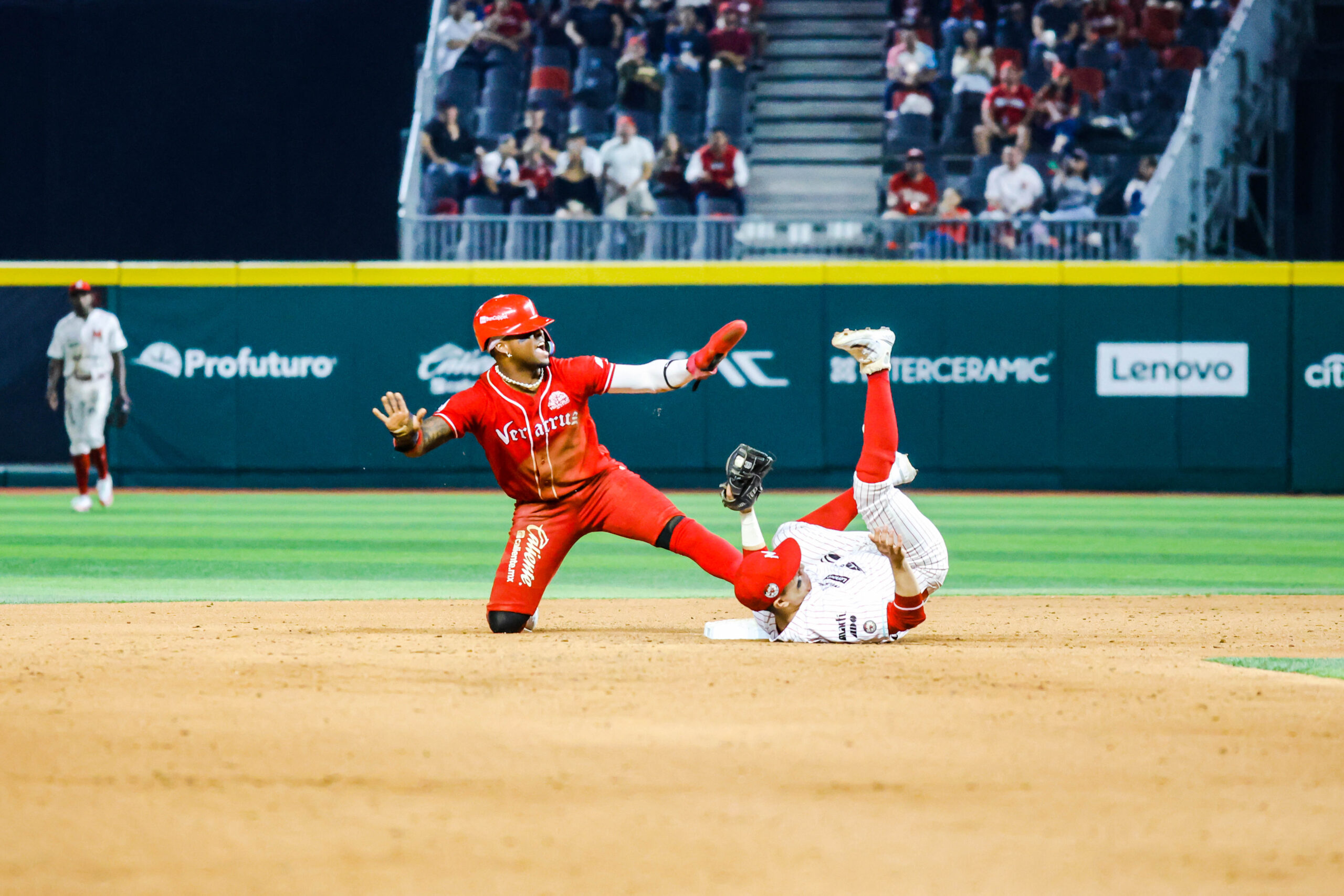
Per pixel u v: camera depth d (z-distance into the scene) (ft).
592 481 78.79
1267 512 191.01
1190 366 225.97
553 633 81.61
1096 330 226.79
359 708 54.95
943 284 227.81
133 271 231.30
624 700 56.75
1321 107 289.12
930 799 41.91
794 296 228.84
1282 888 34.37
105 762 46.06
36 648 72.38
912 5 285.64
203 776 44.29
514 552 79.51
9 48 312.91
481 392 76.69
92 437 185.68
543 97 280.51
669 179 259.39
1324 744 49.29
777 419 229.45
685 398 229.86
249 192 319.06
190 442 232.32
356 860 36.17
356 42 318.65
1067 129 263.49
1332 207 292.81
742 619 88.07
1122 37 277.64
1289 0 257.96
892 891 34.04
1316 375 224.94
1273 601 102.68
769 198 269.85
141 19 314.35
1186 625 87.25
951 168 268.00
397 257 318.04
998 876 35.12
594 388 77.15
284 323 231.71
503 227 245.86
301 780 43.91
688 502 205.46
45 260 318.24
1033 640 78.28
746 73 279.49
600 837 38.19
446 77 279.69
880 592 73.92
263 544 148.87
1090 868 35.73
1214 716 53.83
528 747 48.19
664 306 229.66
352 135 318.45
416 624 86.48
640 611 96.53
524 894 33.63
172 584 115.24
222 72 317.63
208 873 35.14
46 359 233.35
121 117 316.81
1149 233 240.32
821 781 43.98
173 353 232.32
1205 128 248.32
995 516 182.91
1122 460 226.99
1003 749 48.32
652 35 287.48
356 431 231.71
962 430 228.43
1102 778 44.47
